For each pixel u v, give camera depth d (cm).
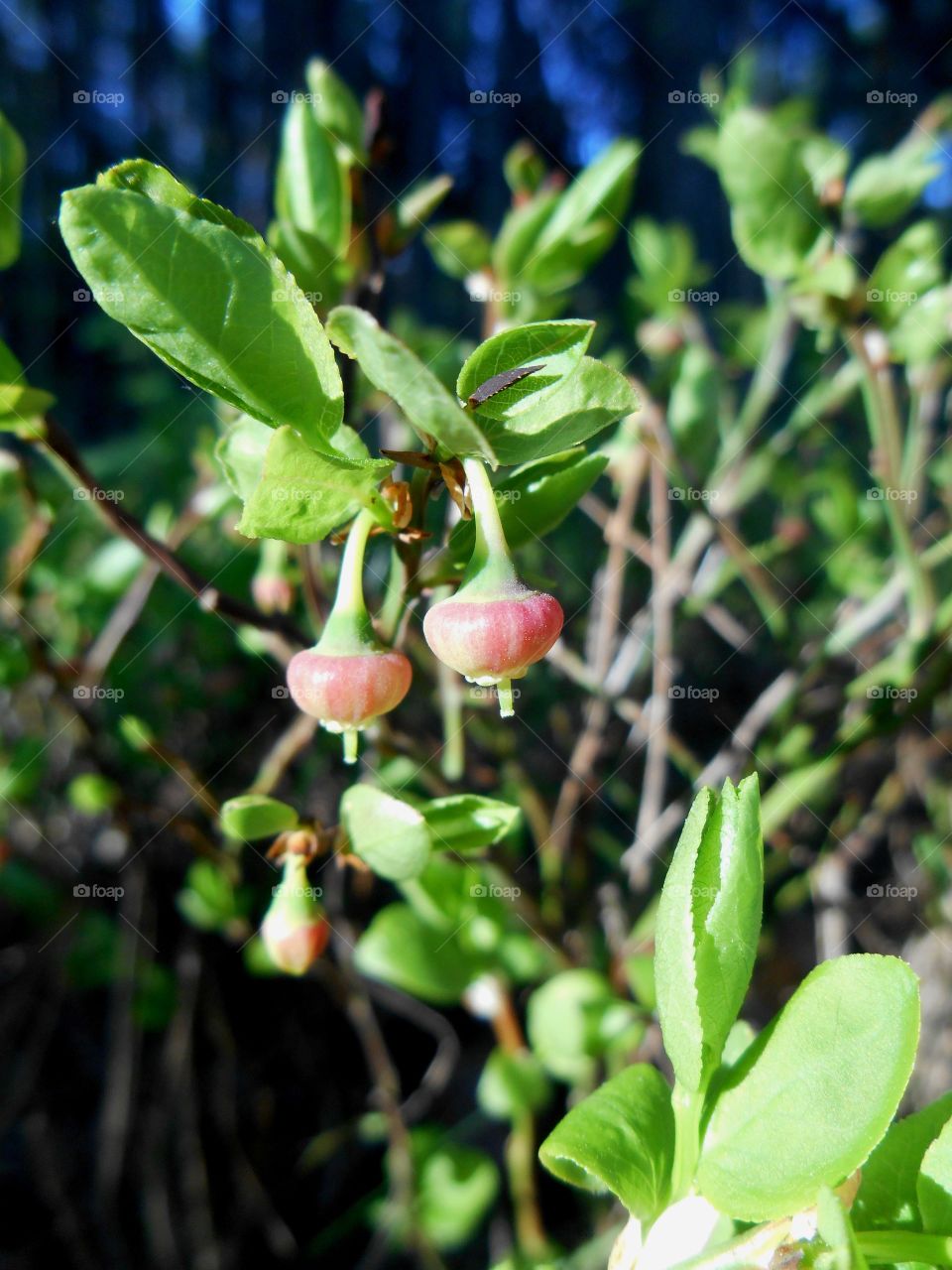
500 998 9
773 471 11
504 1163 12
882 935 12
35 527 7
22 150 6
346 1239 12
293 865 5
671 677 11
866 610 9
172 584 11
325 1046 13
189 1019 12
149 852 12
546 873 9
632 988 9
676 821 10
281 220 6
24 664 9
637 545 10
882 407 8
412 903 8
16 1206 12
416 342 9
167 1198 12
